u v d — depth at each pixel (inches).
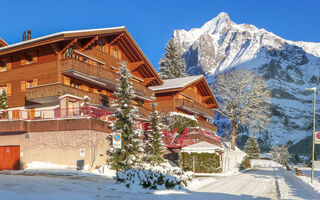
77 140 1018.7
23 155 1072.8
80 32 1168.8
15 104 1293.1
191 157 1419.8
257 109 2404.0
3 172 967.0
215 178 1134.4
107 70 1336.1
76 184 709.3
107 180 818.8
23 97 1277.1
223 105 2495.1
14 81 1306.6
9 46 1208.2
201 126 2119.8
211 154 1403.8
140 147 1078.4
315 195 679.1
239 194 687.1
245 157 2206.0
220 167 1413.6
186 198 594.2
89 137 1008.2
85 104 1170.0
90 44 1301.7
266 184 941.8
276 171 1871.3
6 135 1104.2
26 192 554.3
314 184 967.0
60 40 1130.7
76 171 951.0
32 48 1273.4
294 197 644.7
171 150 1584.6
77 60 1190.9
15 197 496.4
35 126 1071.0
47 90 1163.3
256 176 1321.4
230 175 1349.7
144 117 1590.8
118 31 1392.7
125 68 1115.9
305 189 802.8
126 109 1076.5
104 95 1353.3
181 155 1439.5
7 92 1315.2
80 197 543.2
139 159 1063.0
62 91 1149.1
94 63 1359.5
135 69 1678.2
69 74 1212.5
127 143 1065.5
